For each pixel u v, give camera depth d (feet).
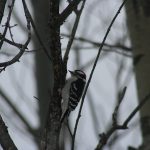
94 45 44.93
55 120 23.38
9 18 23.58
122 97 27.58
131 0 37.73
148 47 36.68
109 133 27.22
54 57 23.34
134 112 27.43
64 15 25.08
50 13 22.76
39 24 44.37
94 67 23.86
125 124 27.17
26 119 48.80
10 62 23.21
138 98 36.11
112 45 41.83
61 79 23.57
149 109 34.76
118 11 24.20
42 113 50.01
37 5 45.03
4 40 23.65
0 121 22.45
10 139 22.26
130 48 41.22
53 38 22.97
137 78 36.60
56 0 22.58
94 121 46.24
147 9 37.17
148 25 36.96
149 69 36.14
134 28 37.40
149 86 35.78
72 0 26.35
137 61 36.78
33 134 47.60
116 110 27.43
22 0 24.12
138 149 33.94
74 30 25.89
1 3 23.32
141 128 34.60
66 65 24.72
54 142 23.00
